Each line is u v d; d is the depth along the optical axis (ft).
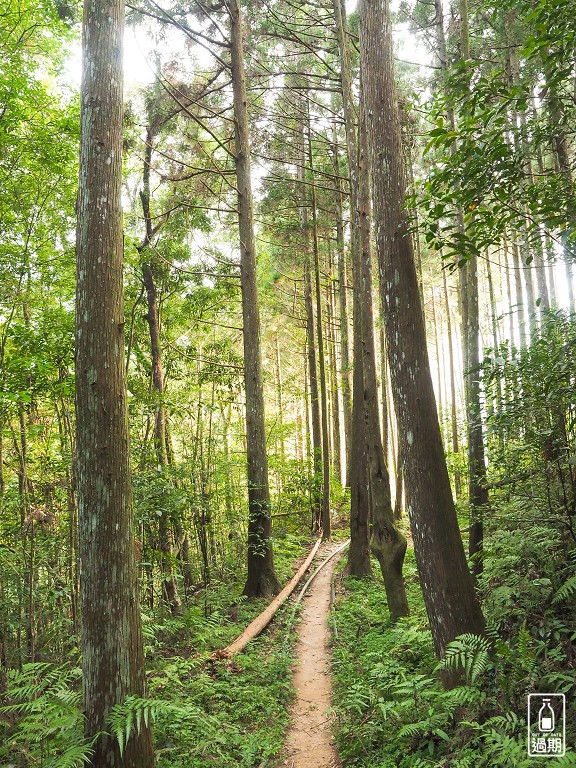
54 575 21.30
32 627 18.08
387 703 13.85
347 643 23.34
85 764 10.98
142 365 36.73
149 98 35.68
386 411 65.10
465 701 12.02
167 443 36.29
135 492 24.57
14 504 21.34
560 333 14.43
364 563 36.19
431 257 67.72
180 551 33.22
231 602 29.84
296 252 62.18
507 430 16.22
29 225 25.12
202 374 43.19
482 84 10.66
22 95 24.98
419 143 50.24
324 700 18.81
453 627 13.82
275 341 98.22
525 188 11.65
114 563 11.65
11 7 25.54
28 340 22.45
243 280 35.42
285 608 30.30
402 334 15.08
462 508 31.76
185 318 44.06
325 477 56.90
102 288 12.14
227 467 35.55
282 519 59.77
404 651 18.63
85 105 12.52
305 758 15.05
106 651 11.39
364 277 27.02
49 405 24.61
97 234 12.21
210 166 40.70
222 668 19.95
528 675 11.85
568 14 9.66
